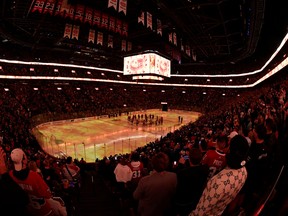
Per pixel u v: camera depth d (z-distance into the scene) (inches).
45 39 1742.1
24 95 1704.0
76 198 326.6
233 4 1069.1
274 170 93.0
